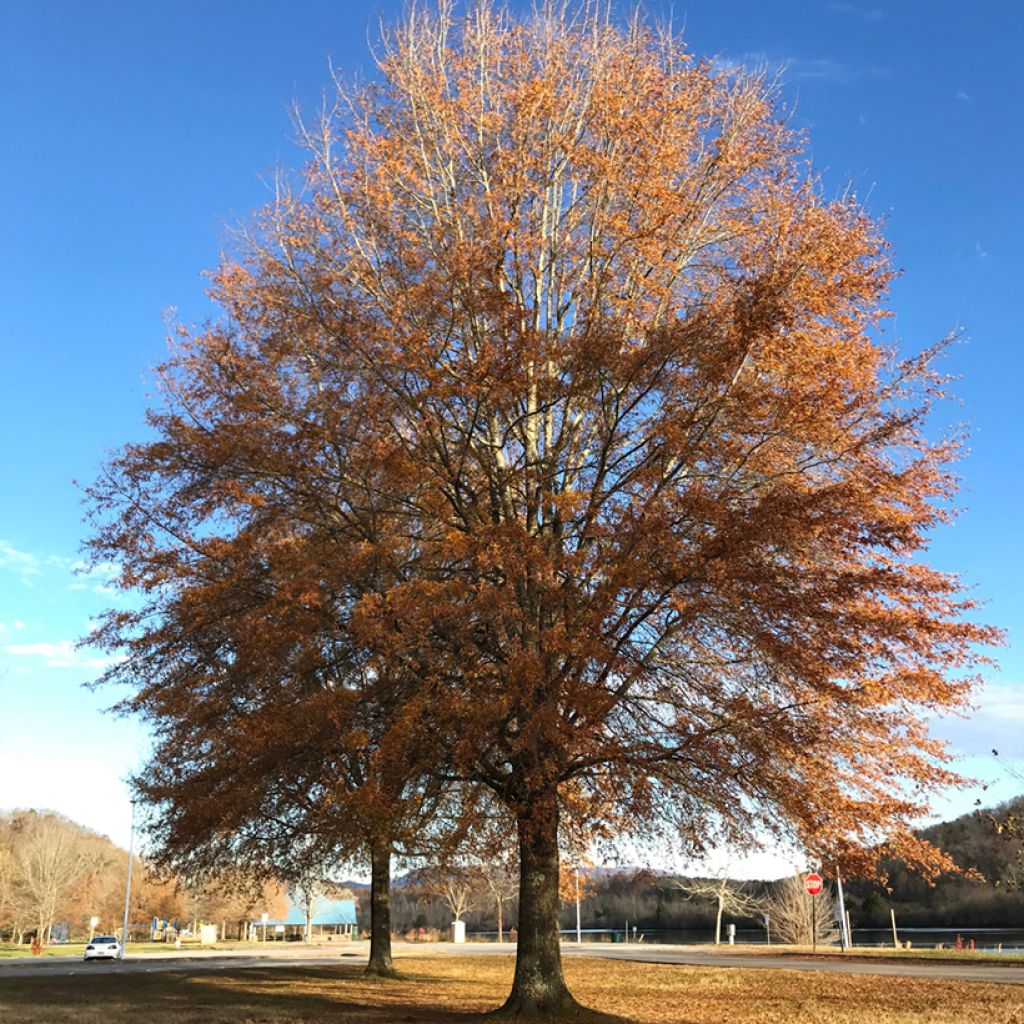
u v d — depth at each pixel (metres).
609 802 15.01
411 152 18.23
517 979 15.87
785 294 15.39
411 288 16.31
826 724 14.41
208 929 78.75
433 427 16.05
